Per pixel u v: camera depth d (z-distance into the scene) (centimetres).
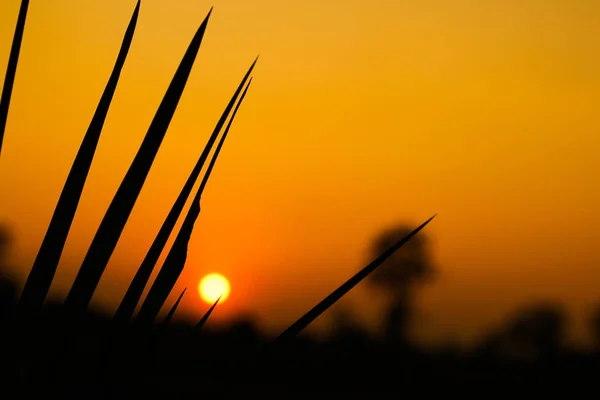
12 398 242
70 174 247
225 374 248
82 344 246
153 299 250
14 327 244
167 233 251
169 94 246
